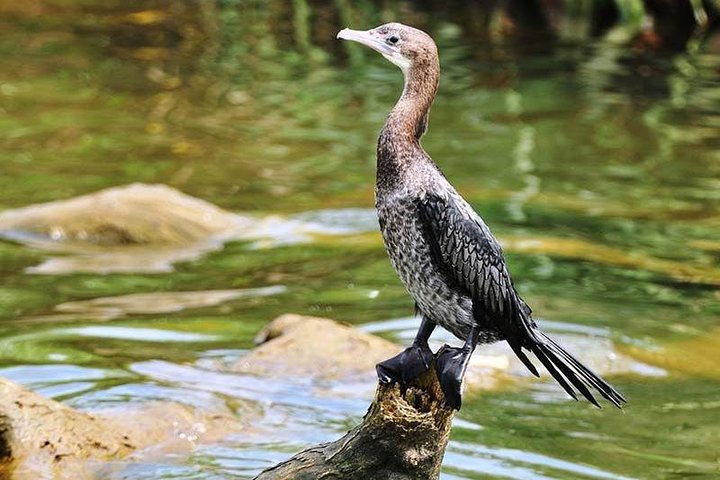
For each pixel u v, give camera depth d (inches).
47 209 541.3
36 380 396.8
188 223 540.1
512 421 386.6
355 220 561.9
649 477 351.9
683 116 734.5
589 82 792.3
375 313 460.1
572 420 388.8
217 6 962.1
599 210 588.7
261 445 359.9
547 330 446.3
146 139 674.8
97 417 357.4
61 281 488.1
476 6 944.3
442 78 796.6
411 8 946.1
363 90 775.1
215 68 814.5
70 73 789.9
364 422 278.8
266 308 465.7
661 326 456.4
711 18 901.2
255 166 637.3
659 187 624.1
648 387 411.8
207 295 478.0
